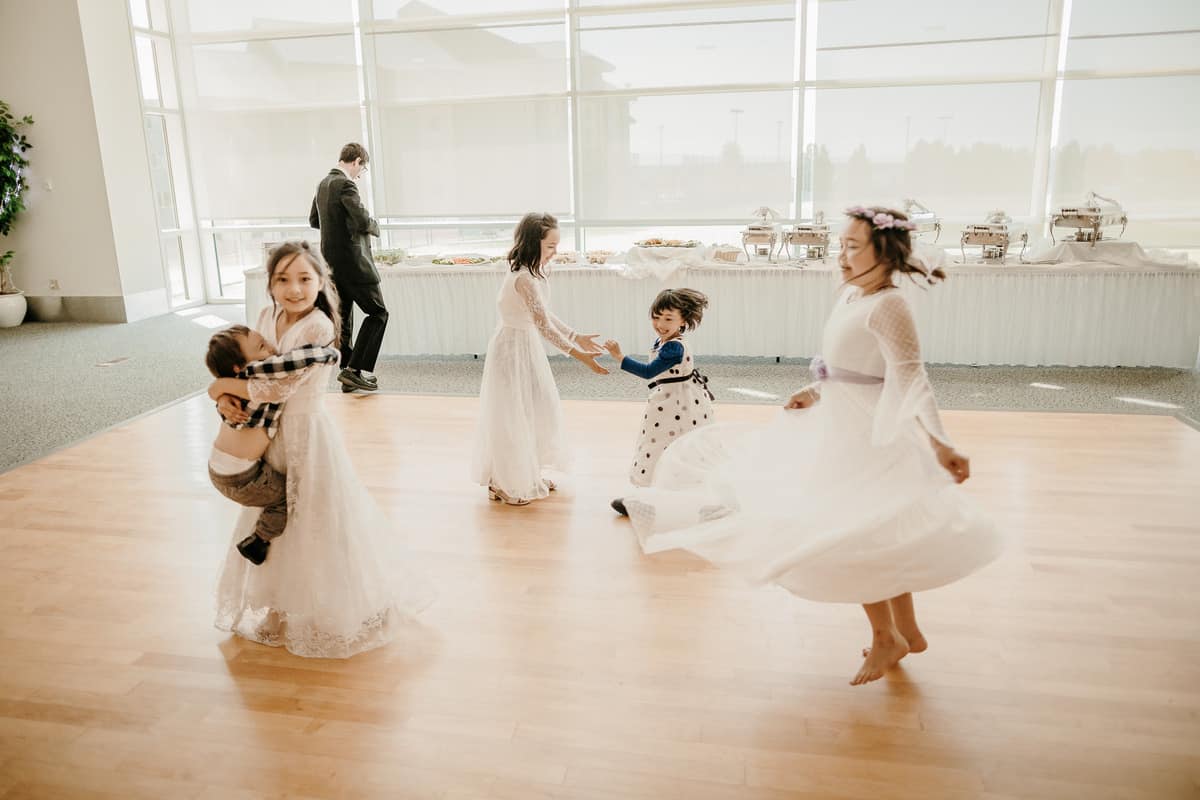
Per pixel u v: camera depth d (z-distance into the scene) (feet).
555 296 19.83
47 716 6.89
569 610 8.50
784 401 16.10
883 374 6.41
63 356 21.57
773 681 7.20
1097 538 9.86
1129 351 17.62
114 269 26.25
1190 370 17.83
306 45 26.02
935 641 7.76
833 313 6.79
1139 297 17.26
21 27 24.76
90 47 24.88
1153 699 6.82
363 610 7.73
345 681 7.32
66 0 24.34
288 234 28.99
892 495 6.23
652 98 23.72
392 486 12.11
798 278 18.57
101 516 11.16
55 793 5.97
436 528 10.61
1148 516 10.44
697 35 23.04
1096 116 21.11
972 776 5.96
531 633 8.07
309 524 7.50
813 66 22.54
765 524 6.81
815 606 8.50
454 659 7.64
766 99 23.04
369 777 6.08
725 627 8.12
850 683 7.14
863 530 6.15
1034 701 6.83
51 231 26.30
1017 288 17.69
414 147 25.82
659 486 9.30
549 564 9.55
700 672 7.35
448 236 26.55
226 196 28.48
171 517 11.11
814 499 6.64
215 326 25.79
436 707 6.91
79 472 12.87
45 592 9.07
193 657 7.77
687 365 10.29
